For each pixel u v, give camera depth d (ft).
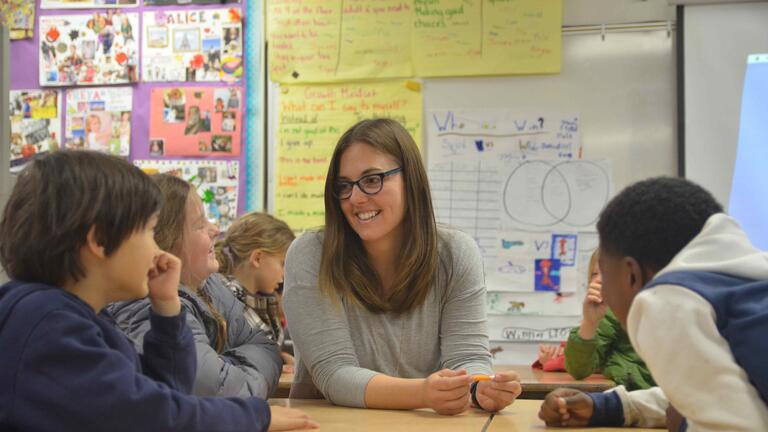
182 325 3.90
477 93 10.76
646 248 3.15
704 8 10.26
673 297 2.87
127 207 3.40
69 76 11.35
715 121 10.19
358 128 5.20
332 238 5.22
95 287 3.43
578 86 10.62
